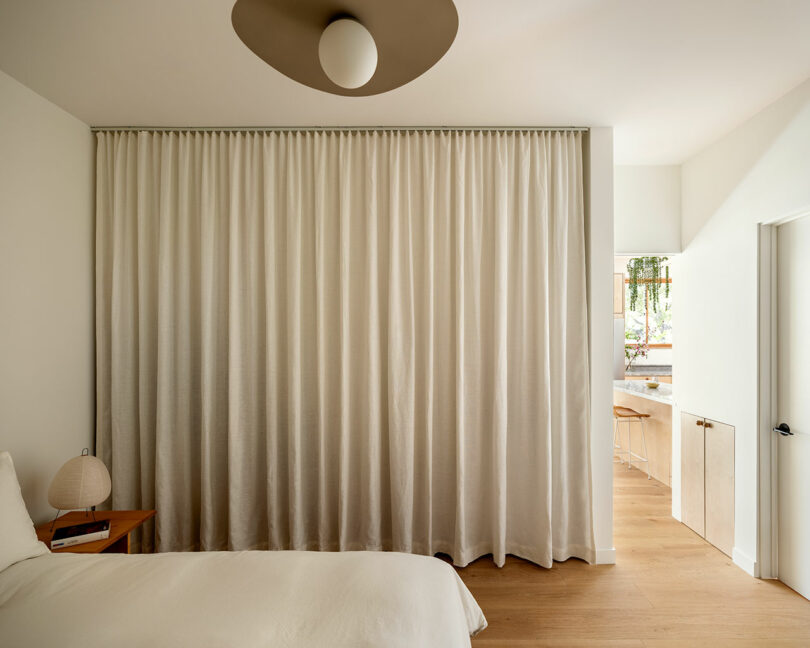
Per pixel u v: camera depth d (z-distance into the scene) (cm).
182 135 267
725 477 278
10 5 165
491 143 273
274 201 270
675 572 257
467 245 271
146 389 264
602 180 271
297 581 144
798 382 237
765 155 247
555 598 232
